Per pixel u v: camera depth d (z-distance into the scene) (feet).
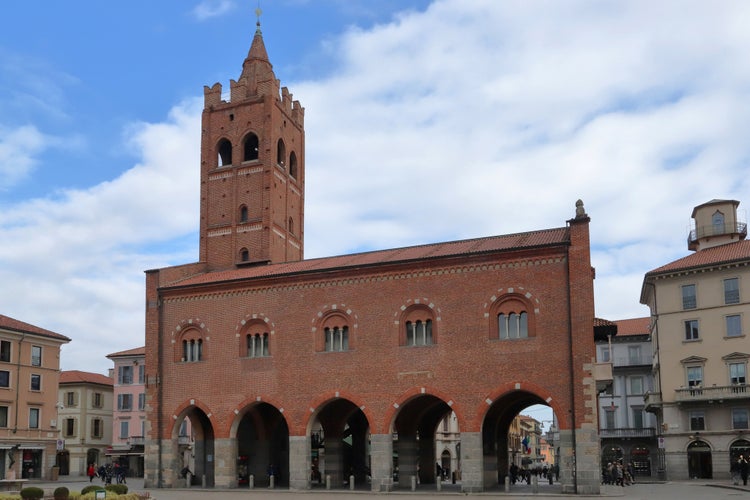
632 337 342.03
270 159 260.21
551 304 175.01
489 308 180.34
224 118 269.44
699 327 264.11
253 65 270.87
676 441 262.47
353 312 193.47
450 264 185.68
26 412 293.02
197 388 208.23
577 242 175.22
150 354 215.92
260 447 224.12
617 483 231.09
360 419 236.22
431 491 182.09
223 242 259.80
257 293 206.18
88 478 322.34
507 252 180.45
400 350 186.70
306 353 196.75
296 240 278.87
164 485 206.69
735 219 295.48
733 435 252.21
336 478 213.46
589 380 168.35
